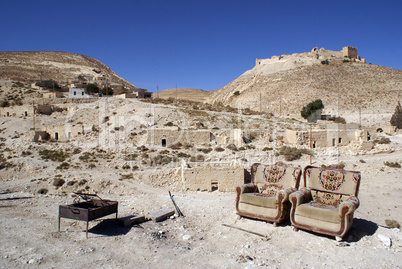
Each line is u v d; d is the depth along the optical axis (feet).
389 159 108.37
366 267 22.63
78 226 30.27
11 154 124.47
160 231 29.68
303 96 309.63
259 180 35.22
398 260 23.80
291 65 417.90
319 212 28.02
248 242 27.30
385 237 27.43
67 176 92.22
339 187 30.37
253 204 32.45
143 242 26.63
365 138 137.28
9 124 193.36
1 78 381.60
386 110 260.83
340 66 389.19
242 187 33.60
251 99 345.51
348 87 322.96
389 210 71.41
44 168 103.76
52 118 202.08
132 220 31.48
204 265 22.52
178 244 26.73
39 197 42.42
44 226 29.68
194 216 35.63
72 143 146.10
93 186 84.64
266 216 31.40
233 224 32.19
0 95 283.79
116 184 83.10
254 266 22.41
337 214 27.17
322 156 113.29
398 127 208.44
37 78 427.33
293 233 28.96
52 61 551.18
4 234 26.91
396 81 327.88
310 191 32.17
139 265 22.20
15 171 100.83
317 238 27.84
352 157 112.68
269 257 24.29
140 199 43.55
